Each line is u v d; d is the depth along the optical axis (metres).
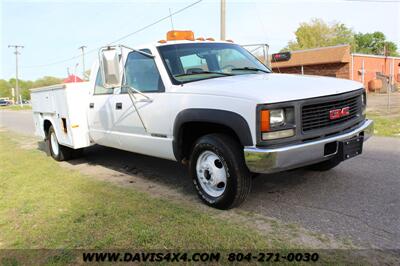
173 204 4.53
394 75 34.75
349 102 4.34
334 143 4.08
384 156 6.43
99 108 6.14
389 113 13.87
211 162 4.36
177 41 5.23
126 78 5.43
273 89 3.88
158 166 6.64
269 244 3.40
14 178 6.28
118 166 6.85
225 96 3.96
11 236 3.93
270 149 3.67
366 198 4.46
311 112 3.92
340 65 30.31
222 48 5.48
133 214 4.21
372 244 3.35
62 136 7.06
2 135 13.74
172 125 4.62
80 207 4.56
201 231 3.69
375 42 69.25
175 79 4.72
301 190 4.84
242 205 4.44
